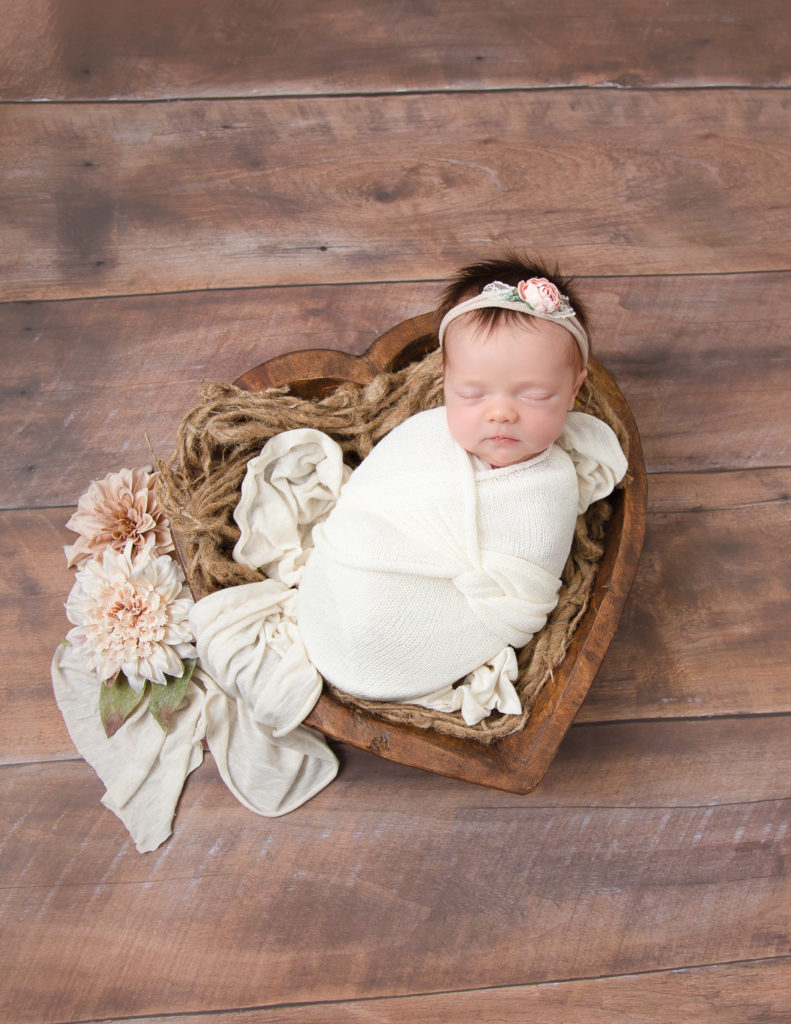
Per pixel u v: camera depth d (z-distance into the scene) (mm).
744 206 1253
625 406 992
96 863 1023
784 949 1045
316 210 1212
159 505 1051
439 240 1212
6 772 1040
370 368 986
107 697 1022
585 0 1304
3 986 988
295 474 1010
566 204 1234
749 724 1099
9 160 1199
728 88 1292
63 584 1089
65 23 1239
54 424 1131
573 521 951
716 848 1064
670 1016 1019
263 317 1176
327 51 1259
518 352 838
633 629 1111
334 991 1009
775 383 1196
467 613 923
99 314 1164
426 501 904
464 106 1256
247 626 936
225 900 1022
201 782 1045
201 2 1261
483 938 1027
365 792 1054
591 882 1046
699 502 1152
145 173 1209
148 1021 991
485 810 1056
